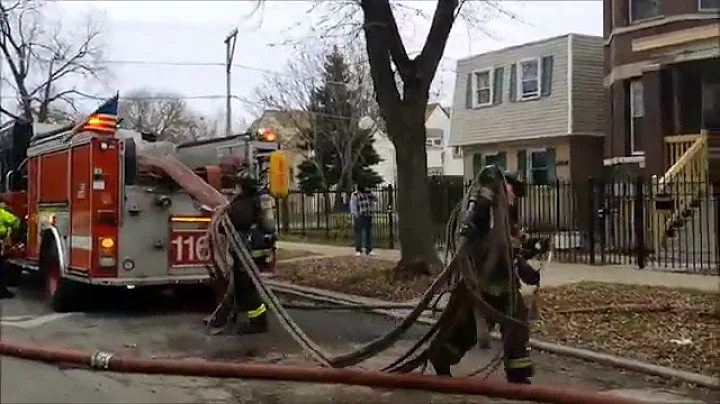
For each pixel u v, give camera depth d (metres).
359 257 16.72
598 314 9.33
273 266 9.69
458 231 6.11
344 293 12.17
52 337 8.91
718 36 17.89
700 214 14.66
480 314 6.01
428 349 6.34
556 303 10.05
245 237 9.27
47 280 11.27
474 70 28.67
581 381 6.79
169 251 10.30
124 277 10.05
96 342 8.61
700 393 6.34
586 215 17.16
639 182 14.66
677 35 18.86
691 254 14.89
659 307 9.42
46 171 11.34
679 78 18.66
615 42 20.94
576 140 25.55
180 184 10.15
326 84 35.78
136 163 10.16
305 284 13.29
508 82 27.41
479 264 6.06
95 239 9.91
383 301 11.34
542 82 26.27
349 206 25.72
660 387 6.56
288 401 6.17
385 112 12.47
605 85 22.25
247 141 11.50
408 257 12.43
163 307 11.33
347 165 36.22
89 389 6.56
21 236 12.30
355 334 9.12
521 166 27.14
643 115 19.53
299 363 7.48
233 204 9.34
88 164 9.99
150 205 10.20
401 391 6.36
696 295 10.41
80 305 10.94
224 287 9.55
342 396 6.29
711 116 18.19
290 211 26.81
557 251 16.09
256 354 7.94
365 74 35.09
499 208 6.11
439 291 6.35
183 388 6.57
